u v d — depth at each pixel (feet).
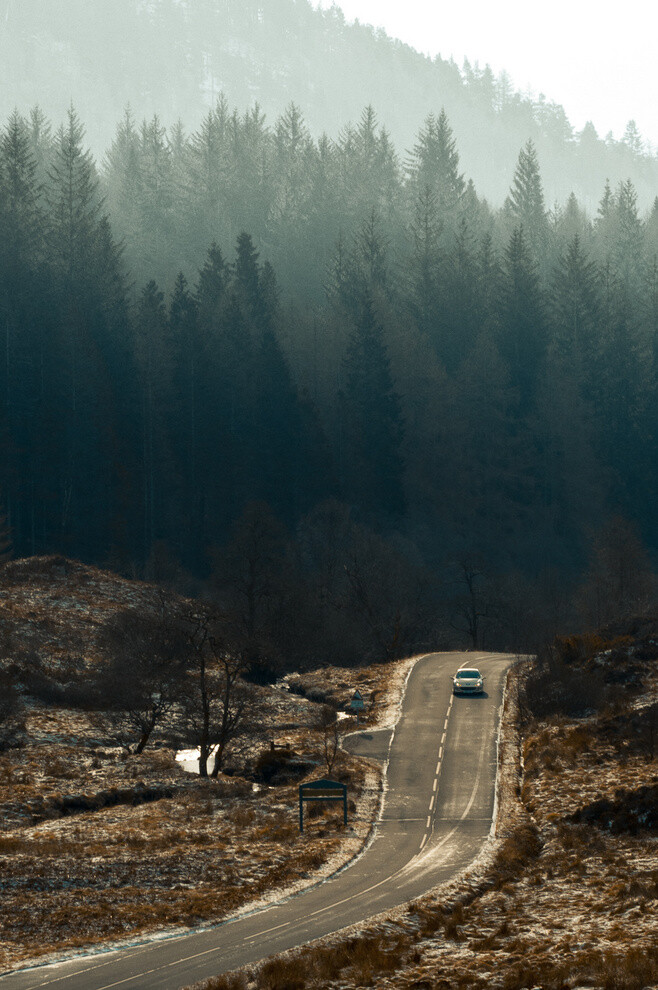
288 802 149.79
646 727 171.22
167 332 444.96
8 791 151.64
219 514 403.13
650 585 366.02
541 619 342.23
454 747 176.65
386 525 417.49
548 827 132.87
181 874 113.70
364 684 234.58
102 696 212.43
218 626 225.76
